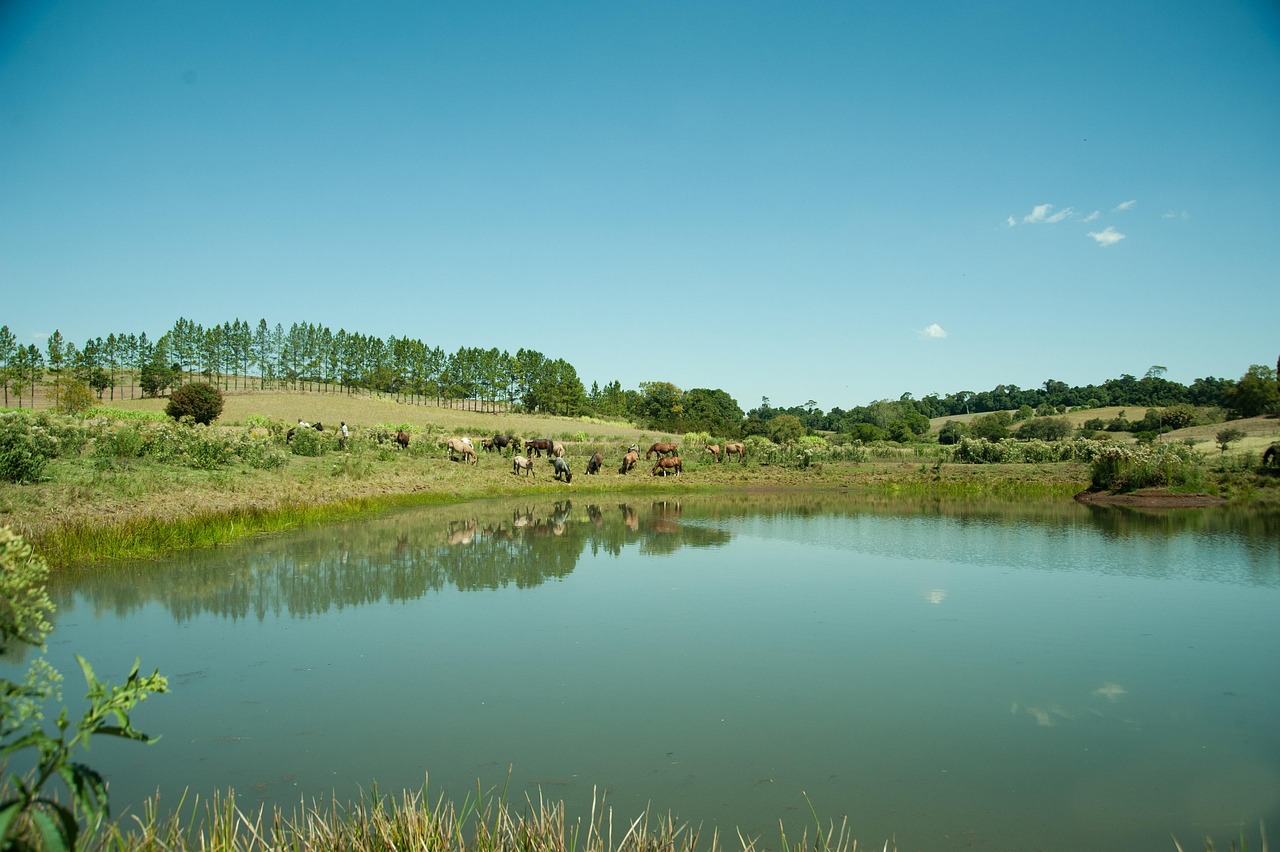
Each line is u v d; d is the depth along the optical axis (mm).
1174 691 7781
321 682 7957
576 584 12609
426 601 11328
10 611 2811
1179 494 26297
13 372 69688
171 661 8492
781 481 34625
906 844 5008
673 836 4797
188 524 14992
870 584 12695
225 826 4383
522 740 6617
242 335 111250
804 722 7023
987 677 8188
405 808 4703
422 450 36250
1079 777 5996
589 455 45531
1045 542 17297
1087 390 109875
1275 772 6078
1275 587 12508
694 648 9164
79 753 6281
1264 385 60906
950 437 78688
